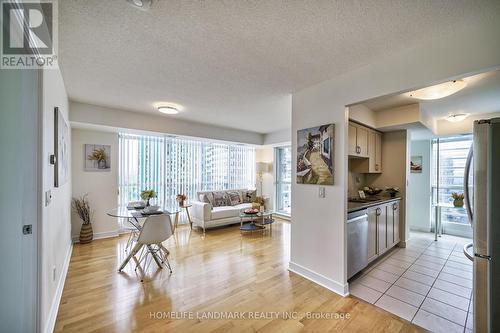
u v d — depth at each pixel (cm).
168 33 165
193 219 500
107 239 407
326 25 155
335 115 240
